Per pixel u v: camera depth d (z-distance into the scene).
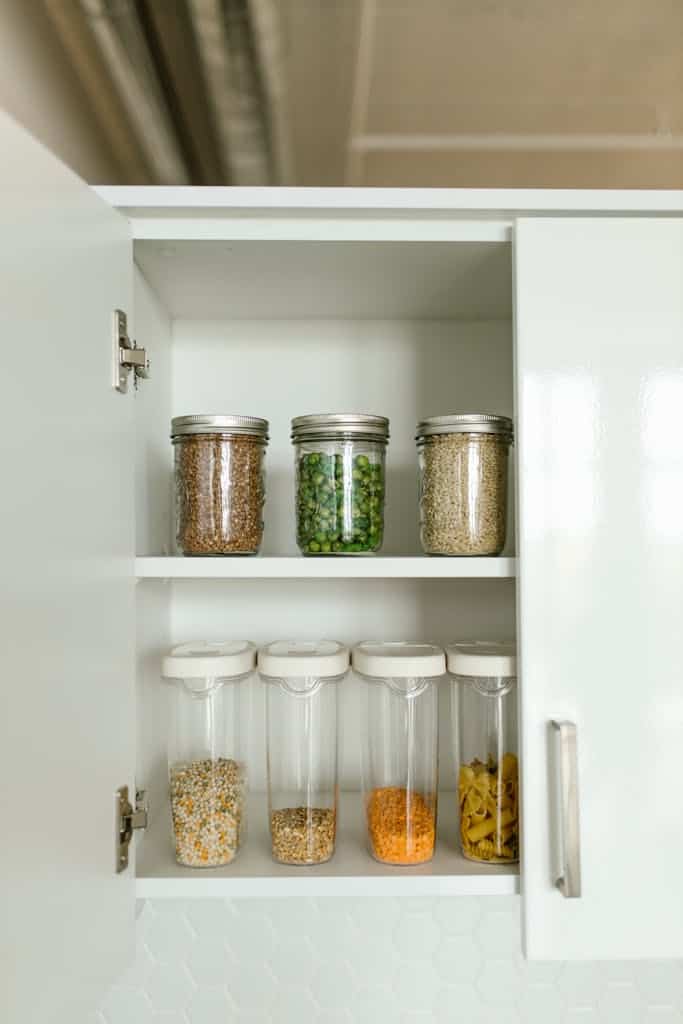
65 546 0.72
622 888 0.91
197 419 0.99
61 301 0.71
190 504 0.99
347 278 1.08
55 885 0.69
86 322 0.77
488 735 0.99
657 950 0.91
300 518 1.02
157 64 1.05
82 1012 0.75
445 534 0.99
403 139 1.22
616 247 0.94
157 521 1.13
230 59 1.05
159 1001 1.24
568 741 0.89
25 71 1.00
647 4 0.99
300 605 1.25
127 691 0.88
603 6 1.00
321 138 1.22
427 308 1.21
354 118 1.19
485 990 1.26
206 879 0.93
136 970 1.24
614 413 0.93
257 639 1.24
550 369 0.93
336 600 1.25
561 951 0.91
